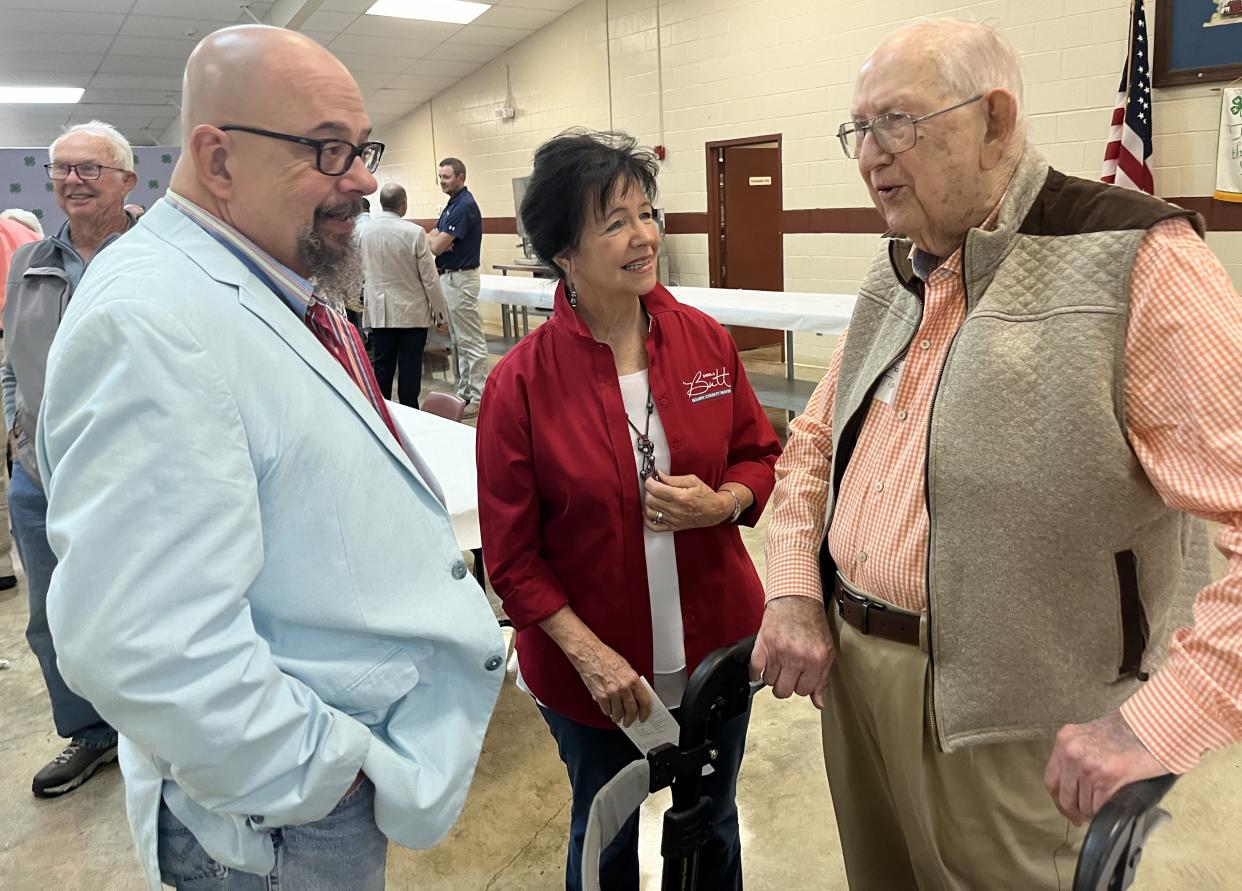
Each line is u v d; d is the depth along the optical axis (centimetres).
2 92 910
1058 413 89
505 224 982
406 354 554
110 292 82
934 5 545
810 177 646
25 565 212
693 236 753
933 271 102
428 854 196
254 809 86
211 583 78
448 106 1027
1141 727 80
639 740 125
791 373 514
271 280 94
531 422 128
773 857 190
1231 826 189
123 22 732
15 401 208
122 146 215
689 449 131
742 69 672
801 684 116
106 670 75
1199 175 451
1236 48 427
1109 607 93
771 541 127
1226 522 80
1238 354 78
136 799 98
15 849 201
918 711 104
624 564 129
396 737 100
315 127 88
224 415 81
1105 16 473
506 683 265
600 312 130
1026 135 98
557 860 193
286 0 717
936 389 98
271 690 83
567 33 823
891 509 106
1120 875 76
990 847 105
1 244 320
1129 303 85
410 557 96
